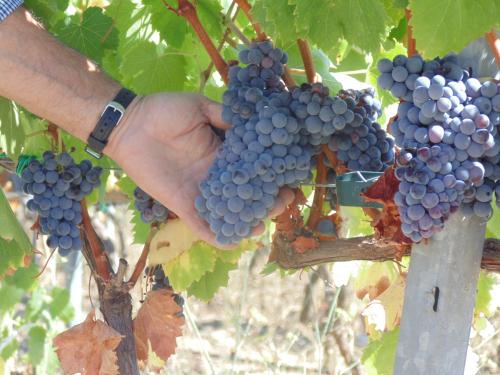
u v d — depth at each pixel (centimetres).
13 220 85
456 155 60
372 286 99
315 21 67
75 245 86
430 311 66
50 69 78
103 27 92
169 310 89
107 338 85
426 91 60
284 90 74
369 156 76
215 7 89
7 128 84
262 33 77
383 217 68
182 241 86
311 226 81
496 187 64
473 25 59
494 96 60
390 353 99
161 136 80
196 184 80
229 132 72
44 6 83
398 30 81
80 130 80
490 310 99
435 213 60
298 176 71
